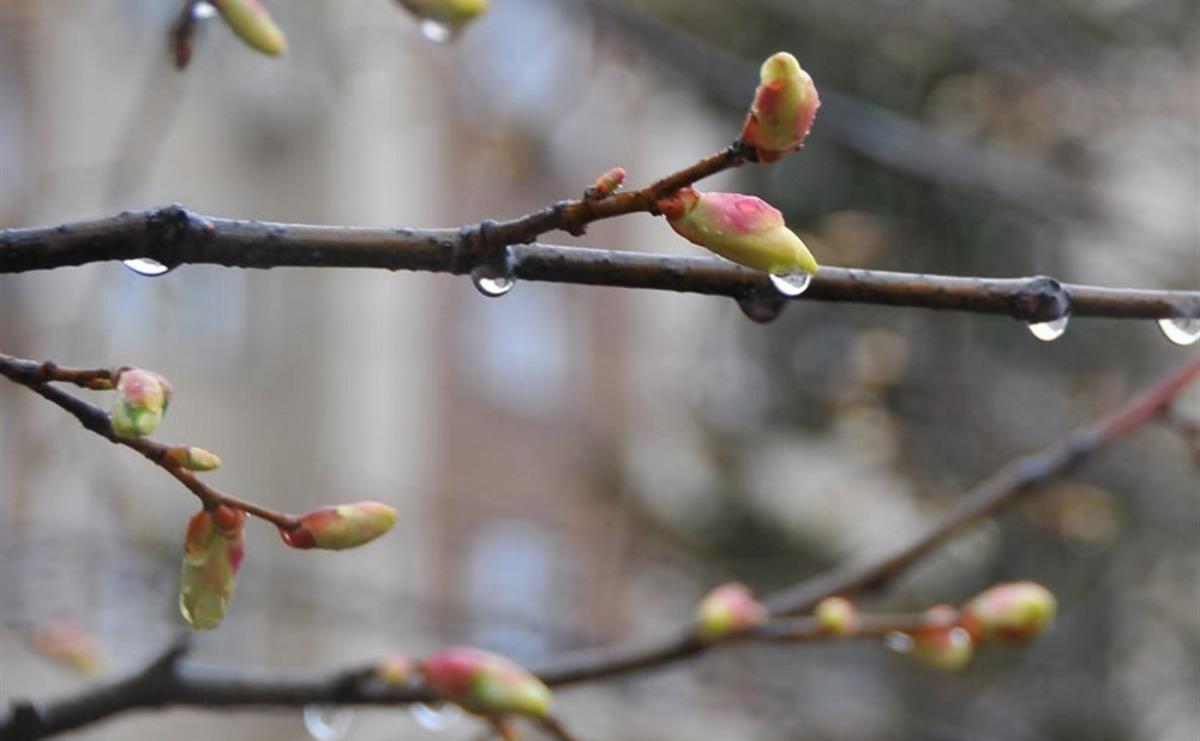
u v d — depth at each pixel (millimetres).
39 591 5133
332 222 13109
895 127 5527
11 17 6938
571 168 9203
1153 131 7723
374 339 14148
